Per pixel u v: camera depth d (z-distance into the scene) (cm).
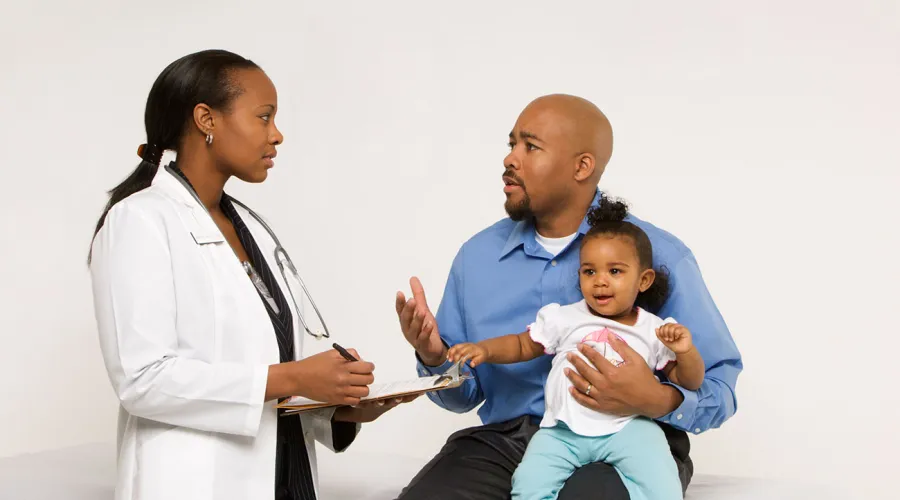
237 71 221
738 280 394
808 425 387
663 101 399
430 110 416
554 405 223
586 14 405
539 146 235
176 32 430
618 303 225
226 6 430
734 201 394
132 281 202
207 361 210
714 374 231
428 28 418
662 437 217
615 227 227
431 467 238
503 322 249
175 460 204
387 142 420
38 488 265
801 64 391
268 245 240
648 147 399
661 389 213
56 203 427
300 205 425
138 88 428
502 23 412
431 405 405
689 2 398
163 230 209
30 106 431
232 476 208
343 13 425
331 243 421
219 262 215
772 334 391
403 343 410
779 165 392
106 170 427
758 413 390
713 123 396
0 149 430
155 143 225
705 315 234
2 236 428
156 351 201
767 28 393
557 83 407
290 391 206
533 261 248
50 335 424
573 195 240
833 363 387
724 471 387
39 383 422
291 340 228
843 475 381
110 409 418
